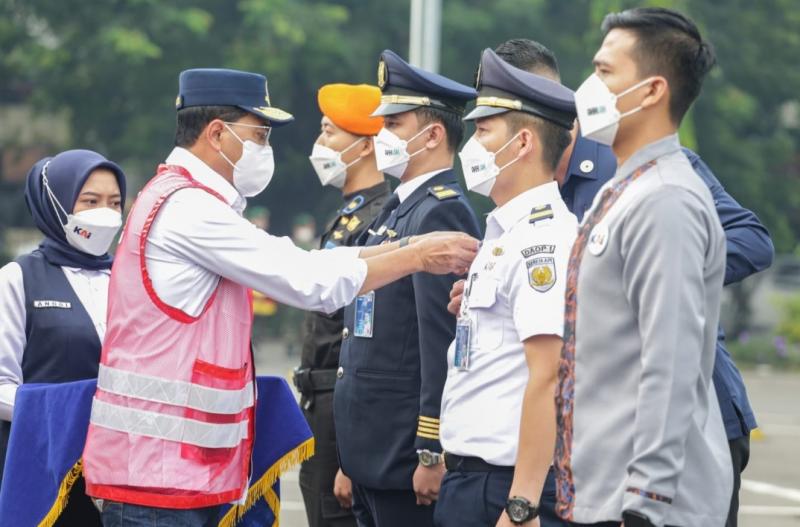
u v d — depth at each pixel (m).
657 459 4.00
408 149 6.43
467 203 6.33
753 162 36.41
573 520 4.30
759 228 5.67
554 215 5.14
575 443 4.30
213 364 5.30
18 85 42.00
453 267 5.62
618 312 4.22
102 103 36.69
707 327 4.22
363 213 7.72
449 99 6.48
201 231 5.29
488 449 5.11
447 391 5.34
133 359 5.28
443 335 5.93
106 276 6.58
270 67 33.78
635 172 4.30
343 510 7.33
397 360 6.29
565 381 4.38
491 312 5.18
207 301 5.35
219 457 5.31
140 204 5.42
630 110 4.32
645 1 33.12
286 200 38.16
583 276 4.31
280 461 6.06
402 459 6.24
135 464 5.23
